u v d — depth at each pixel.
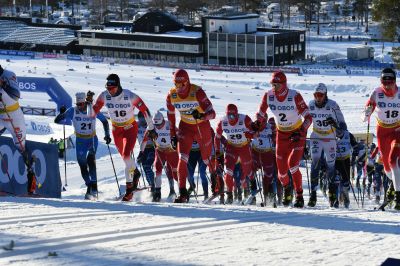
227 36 125.12
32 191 15.37
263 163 20.59
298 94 15.80
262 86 91.88
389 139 14.91
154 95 79.69
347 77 99.69
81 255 6.68
